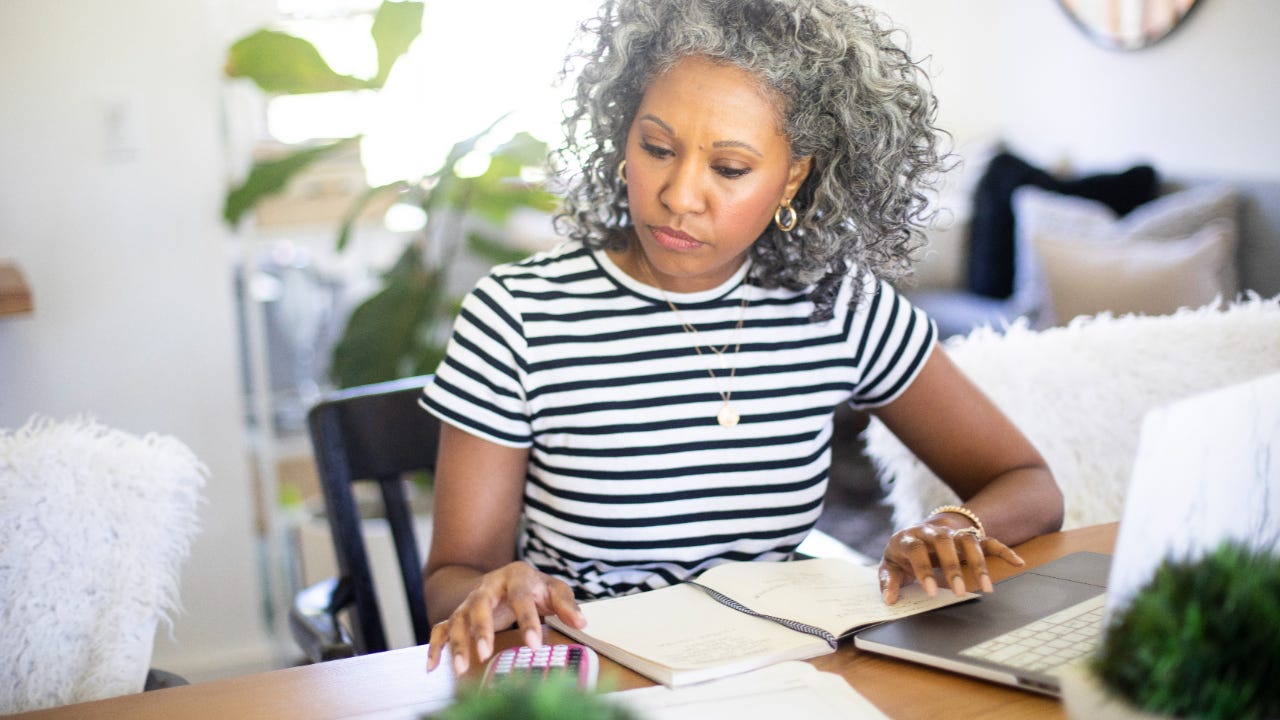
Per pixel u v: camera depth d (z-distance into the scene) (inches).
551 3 113.7
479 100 113.7
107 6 87.4
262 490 104.0
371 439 54.6
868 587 40.0
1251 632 23.8
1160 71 144.8
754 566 42.4
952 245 154.1
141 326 91.8
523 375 47.9
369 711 32.3
